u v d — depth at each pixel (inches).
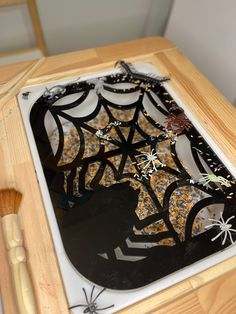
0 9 27.4
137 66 20.2
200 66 26.4
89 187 14.4
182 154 16.3
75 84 18.6
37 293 10.8
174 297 10.9
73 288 10.9
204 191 14.3
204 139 16.2
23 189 13.6
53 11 29.1
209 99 18.1
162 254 12.0
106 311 10.5
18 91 17.8
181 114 17.4
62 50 33.7
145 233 13.1
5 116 16.4
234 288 11.2
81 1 29.3
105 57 20.5
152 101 18.1
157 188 15.2
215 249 12.2
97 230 12.8
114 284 11.1
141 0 31.5
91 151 16.9
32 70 19.1
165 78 19.1
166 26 31.0
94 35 33.6
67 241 12.3
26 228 12.3
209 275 11.4
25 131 15.8
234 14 21.0
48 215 12.8
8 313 10.5
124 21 33.3
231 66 22.6
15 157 14.7
